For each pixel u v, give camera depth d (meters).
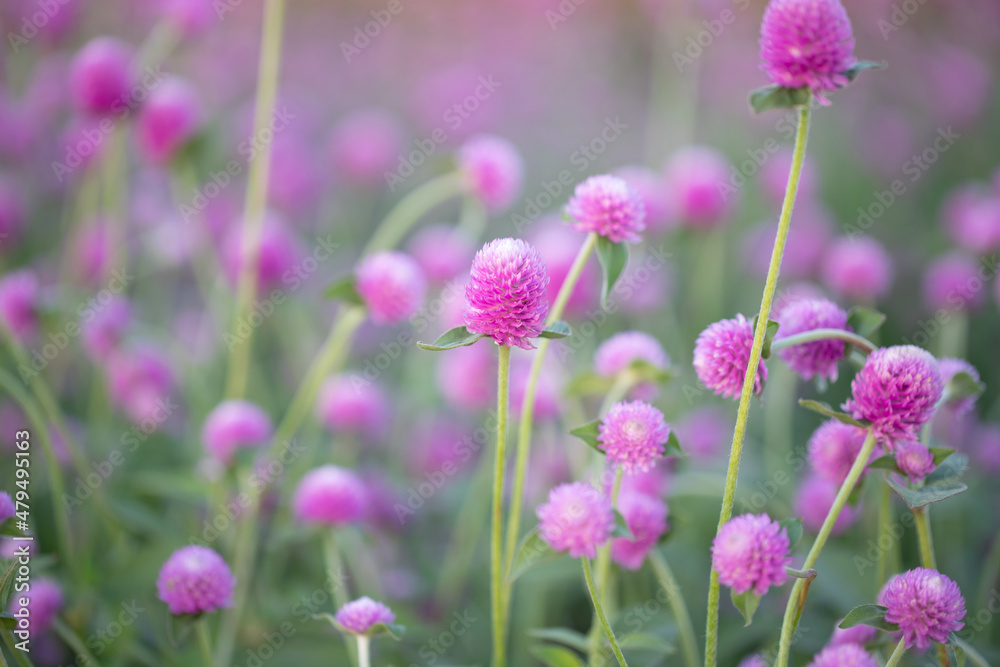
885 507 0.83
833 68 0.72
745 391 0.73
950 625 0.73
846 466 0.81
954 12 2.36
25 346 1.12
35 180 1.60
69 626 0.89
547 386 1.02
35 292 0.97
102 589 0.91
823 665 0.77
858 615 0.74
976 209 1.27
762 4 2.24
